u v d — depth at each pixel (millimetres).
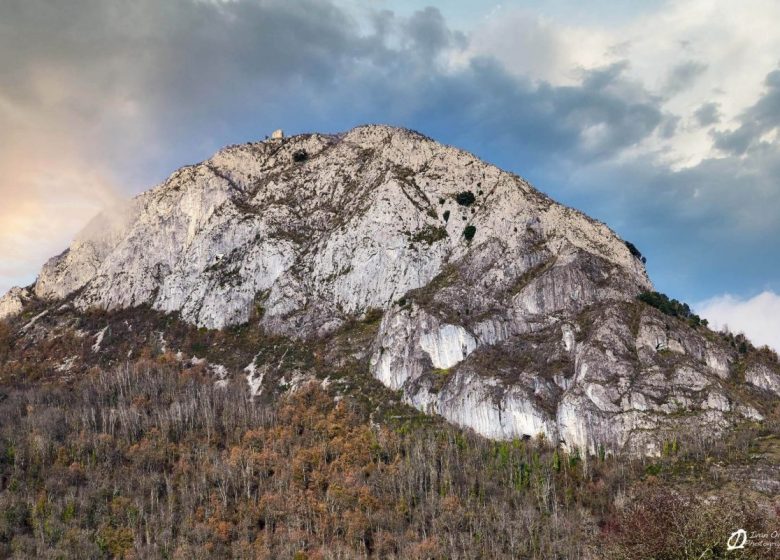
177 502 162875
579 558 127938
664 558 53750
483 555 134625
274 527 153625
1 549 142000
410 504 155125
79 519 153750
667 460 161000
